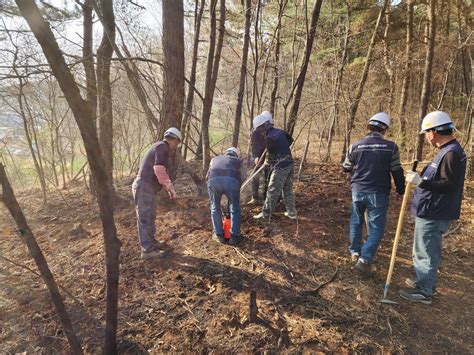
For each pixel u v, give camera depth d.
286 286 3.37
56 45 1.59
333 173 7.23
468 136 7.05
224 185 3.93
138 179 3.72
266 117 4.36
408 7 8.62
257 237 4.25
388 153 3.38
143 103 4.59
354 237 3.72
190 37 9.67
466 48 10.22
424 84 7.09
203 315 2.98
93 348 2.68
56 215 5.40
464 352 2.66
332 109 8.61
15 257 4.12
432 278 3.12
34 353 2.69
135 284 3.42
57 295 2.04
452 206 2.92
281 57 8.43
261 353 2.59
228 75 9.21
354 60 10.45
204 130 5.61
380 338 2.77
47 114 7.19
